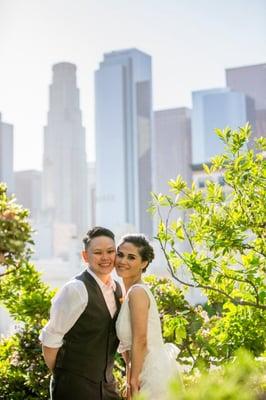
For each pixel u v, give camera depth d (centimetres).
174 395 168
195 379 334
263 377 258
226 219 379
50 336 285
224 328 379
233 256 391
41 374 429
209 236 373
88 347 287
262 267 381
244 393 167
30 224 260
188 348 411
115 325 297
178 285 445
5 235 244
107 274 299
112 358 301
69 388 286
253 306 370
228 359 360
